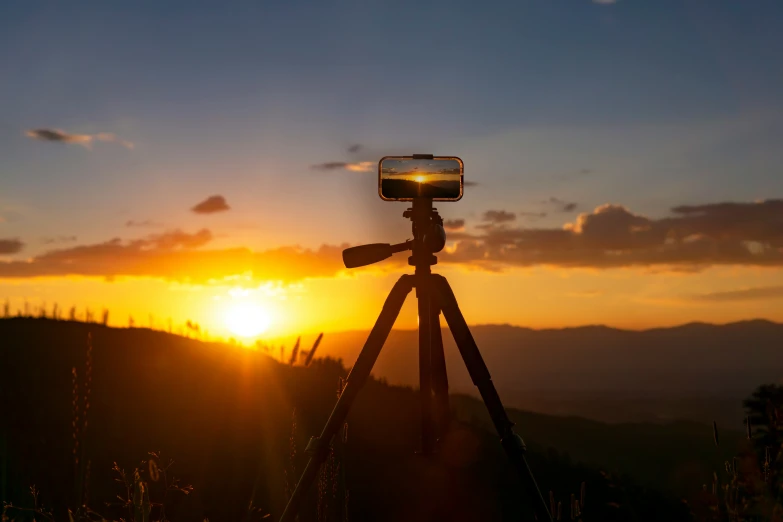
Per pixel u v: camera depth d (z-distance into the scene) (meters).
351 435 13.07
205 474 9.63
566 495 11.20
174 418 12.04
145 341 17.14
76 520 3.74
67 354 15.21
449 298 3.41
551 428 60.66
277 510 6.95
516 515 9.69
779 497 2.12
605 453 32.22
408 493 9.34
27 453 9.63
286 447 10.04
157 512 4.38
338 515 3.94
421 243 3.49
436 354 3.76
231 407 12.54
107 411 12.25
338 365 10.37
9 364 14.06
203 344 17.89
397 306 3.45
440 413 3.79
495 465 12.20
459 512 3.64
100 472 9.45
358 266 3.60
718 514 2.24
